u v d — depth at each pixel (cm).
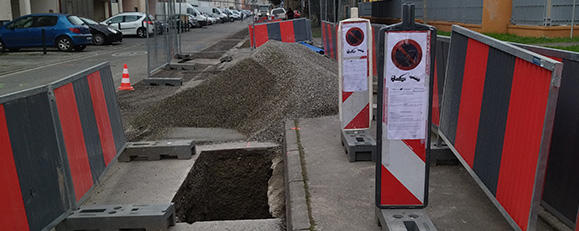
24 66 1494
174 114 712
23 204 292
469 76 386
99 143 435
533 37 1652
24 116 301
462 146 395
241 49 2014
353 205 370
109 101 485
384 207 322
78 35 2003
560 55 317
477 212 356
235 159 570
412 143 311
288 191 417
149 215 350
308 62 812
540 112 250
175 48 1647
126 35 3045
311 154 501
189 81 1157
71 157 366
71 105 378
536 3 1673
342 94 513
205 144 598
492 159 324
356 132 529
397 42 296
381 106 306
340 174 440
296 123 629
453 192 395
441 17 2336
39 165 313
